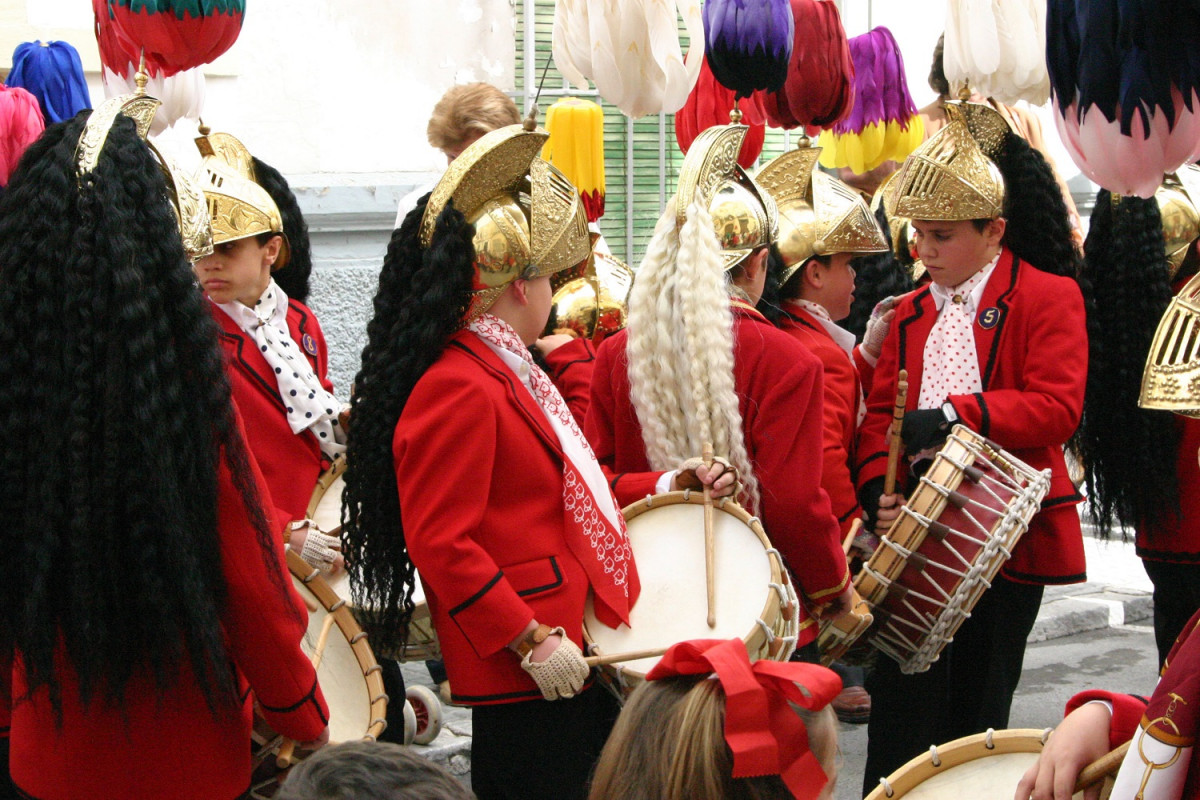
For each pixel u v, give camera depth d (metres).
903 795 3.55
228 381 3.70
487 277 4.46
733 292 5.16
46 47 7.45
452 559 4.21
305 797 2.61
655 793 2.79
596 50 5.72
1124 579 11.18
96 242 3.50
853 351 6.75
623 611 4.55
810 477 4.85
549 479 4.48
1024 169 6.27
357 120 10.90
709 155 5.18
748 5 5.19
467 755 7.28
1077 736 3.20
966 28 6.11
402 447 4.34
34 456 3.46
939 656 5.95
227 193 5.78
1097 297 6.88
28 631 3.48
